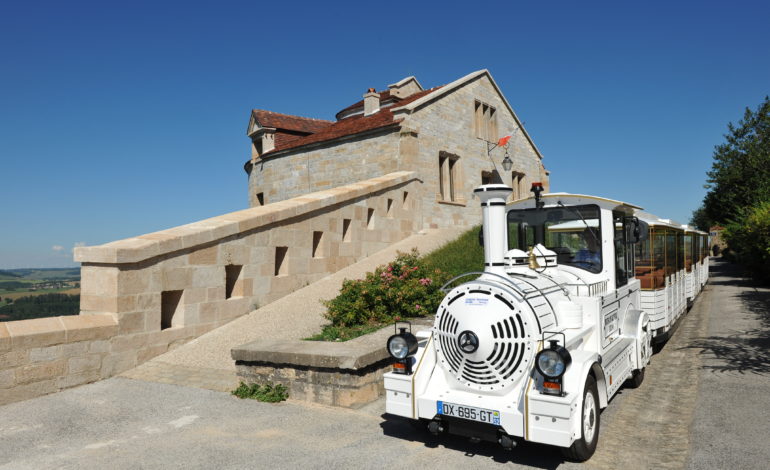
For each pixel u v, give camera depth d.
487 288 4.47
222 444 4.90
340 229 14.03
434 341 4.81
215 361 8.13
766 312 12.15
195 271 9.42
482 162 23.12
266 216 11.19
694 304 14.71
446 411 4.43
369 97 23.17
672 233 10.05
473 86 22.66
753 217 17.91
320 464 4.38
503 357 4.32
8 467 4.52
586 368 4.31
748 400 5.85
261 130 23.89
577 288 5.32
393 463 4.38
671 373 7.29
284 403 6.14
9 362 6.52
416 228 18.11
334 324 9.16
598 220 5.85
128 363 8.04
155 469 4.38
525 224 6.29
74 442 5.09
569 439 3.83
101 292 8.09
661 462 4.30
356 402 5.89
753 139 25.80
